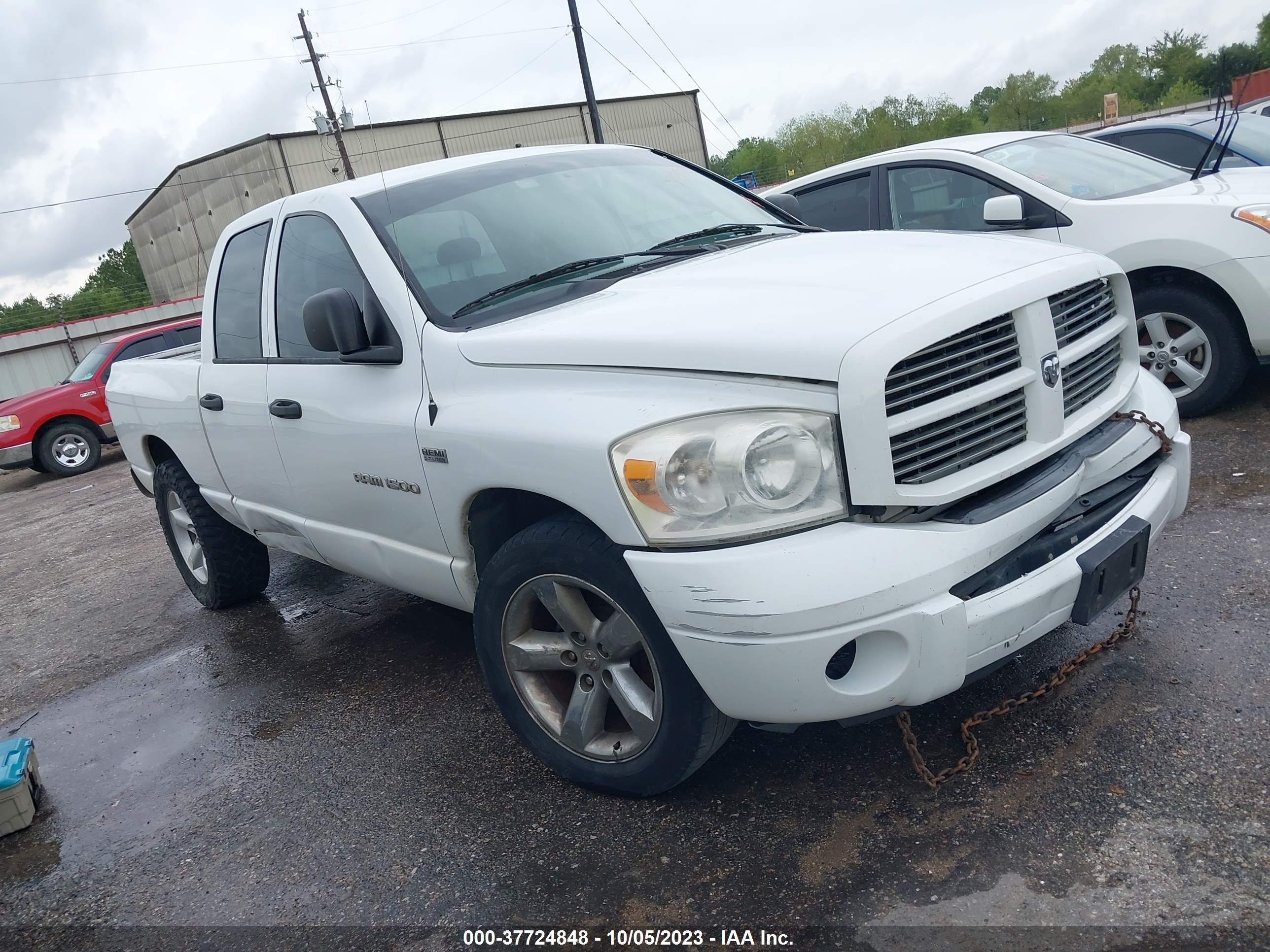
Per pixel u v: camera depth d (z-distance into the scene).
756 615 2.17
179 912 2.72
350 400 3.25
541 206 3.47
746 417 2.24
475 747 3.28
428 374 2.97
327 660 4.33
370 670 4.11
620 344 2.47
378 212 3.34
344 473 3.37
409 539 3.26
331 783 3.25
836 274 2.62
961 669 2.25
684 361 2.35
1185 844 2.22
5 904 2.97
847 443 2.18
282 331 3.74
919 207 6.07
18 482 14.20
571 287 3.08
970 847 2.33
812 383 2.21
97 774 3.72
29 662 5.26
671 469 2.27
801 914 2.23
